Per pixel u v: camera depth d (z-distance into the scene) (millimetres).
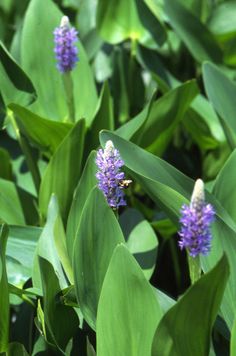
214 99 1911
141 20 2209
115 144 1630
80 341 1616
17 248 1759
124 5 2193
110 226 1530
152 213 2102
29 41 2057
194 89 1950
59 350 1597
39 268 1571
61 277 1628
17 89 1922
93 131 1967
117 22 2221
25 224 1988
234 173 1702
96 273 1531
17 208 1990
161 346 1409
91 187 1675
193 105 2193
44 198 1905
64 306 1578
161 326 1386
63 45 1857
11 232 1778
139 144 1980
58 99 2062
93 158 1675
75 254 1517
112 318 1442
